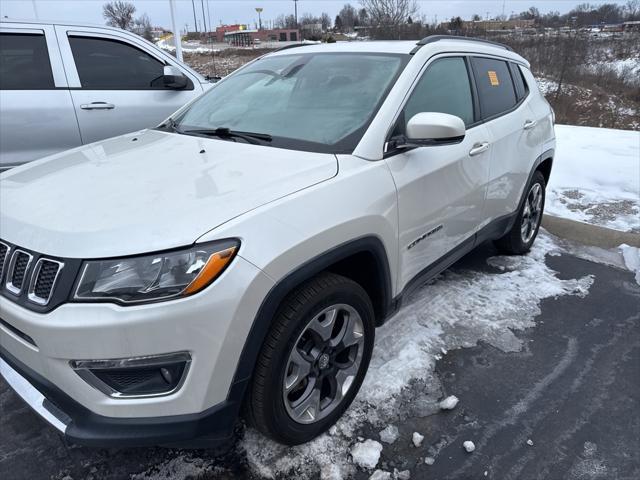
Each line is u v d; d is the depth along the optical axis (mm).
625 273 4078
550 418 2463
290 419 2084
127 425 1717
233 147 2473
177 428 1747
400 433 2332
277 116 2723
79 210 1870
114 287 1633
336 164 2238
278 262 1806
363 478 2105
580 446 2301
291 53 3289
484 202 3338
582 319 3357
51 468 2150
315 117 2617
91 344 1628
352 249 2117
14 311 1735
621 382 2740
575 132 8547
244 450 2229
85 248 1674
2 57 4211
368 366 2498
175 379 1719
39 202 1990
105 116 4637
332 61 2965
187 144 2605
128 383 1706
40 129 4316
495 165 3377
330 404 2297
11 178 2350
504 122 3545
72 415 1757
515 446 2287
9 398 2564
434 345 2986
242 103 2979
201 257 1677
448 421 2418
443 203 2809
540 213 4473
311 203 1992
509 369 2816
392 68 2740
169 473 2125
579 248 4578
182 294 1649
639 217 5164
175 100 5059
